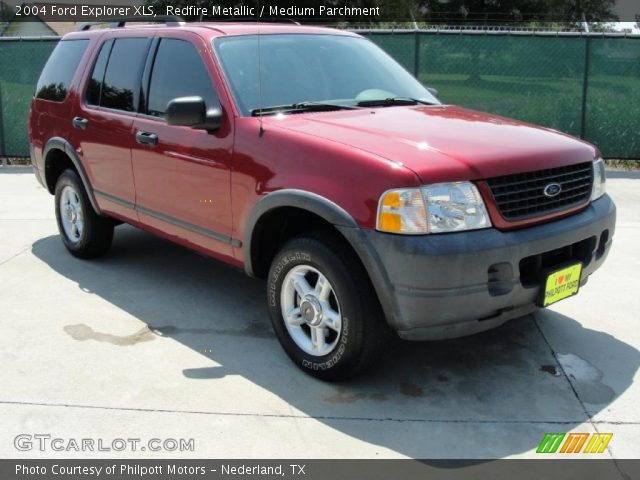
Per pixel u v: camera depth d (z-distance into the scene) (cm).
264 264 412
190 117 396
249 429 328
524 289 341
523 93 1055
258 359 402
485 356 407
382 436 323
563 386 371
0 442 316
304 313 373
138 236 666
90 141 536
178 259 596
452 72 1055
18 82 1079
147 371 386
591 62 1036
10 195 866
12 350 410
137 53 506
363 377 380
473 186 328
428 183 320
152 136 464
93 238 574
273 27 482
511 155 346
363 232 329
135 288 522
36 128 618
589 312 474
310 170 355
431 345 421
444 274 316
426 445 316
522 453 311
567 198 371
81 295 505
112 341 425
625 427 332
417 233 319
